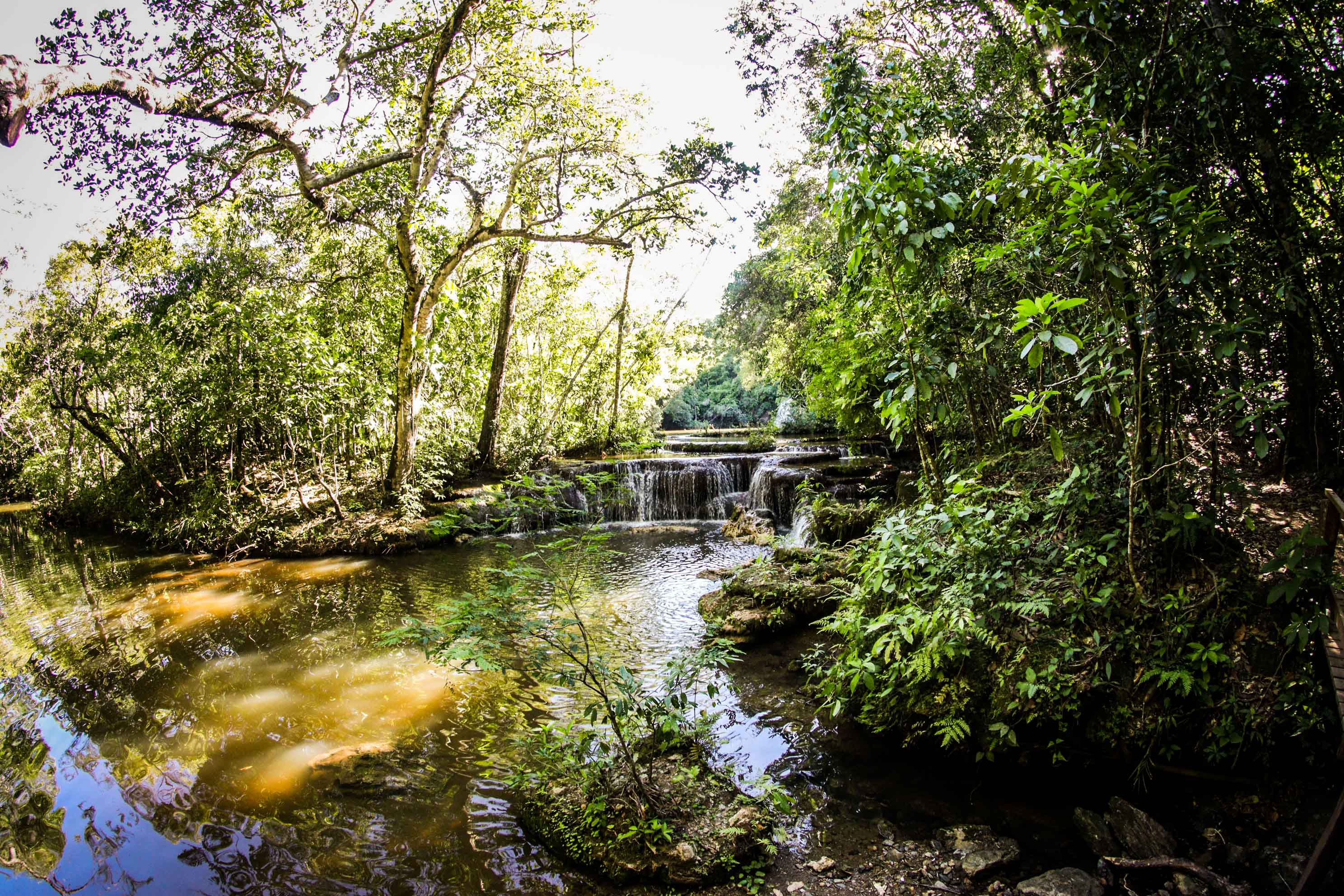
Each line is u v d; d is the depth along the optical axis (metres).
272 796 4.27
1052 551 4.56
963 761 4.38
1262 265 5.20
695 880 3.33
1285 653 3.63
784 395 25.30
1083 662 4.10
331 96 10.79
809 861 3.49
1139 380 3.75
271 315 13.22
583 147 13.54
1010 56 7.64
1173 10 4.40
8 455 26.61
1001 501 5.26
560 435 21.42
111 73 6.91
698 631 7.11
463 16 11.10
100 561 12.76
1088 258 3.52
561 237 14.46
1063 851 3.48
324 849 3.70
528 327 21.67
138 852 3.73
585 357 22.70
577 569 4.27
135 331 13.95
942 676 4.47
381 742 4.94
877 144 5.54
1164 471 4.13
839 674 4.83
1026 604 4.20
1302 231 5.48
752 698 5.47
